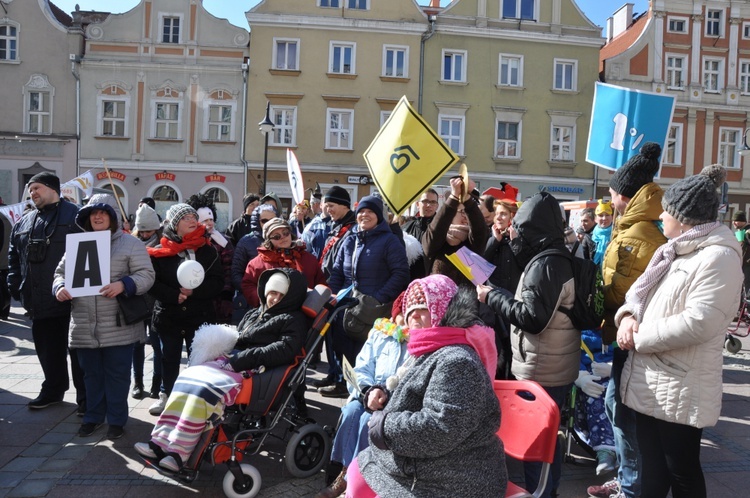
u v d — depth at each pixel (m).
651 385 2.86
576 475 4.26
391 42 24.67
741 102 26.94
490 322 4.38
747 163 26.95
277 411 4.04
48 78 24.33
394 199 4.54
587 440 4.37
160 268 5.07
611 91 6.02
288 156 10.14
